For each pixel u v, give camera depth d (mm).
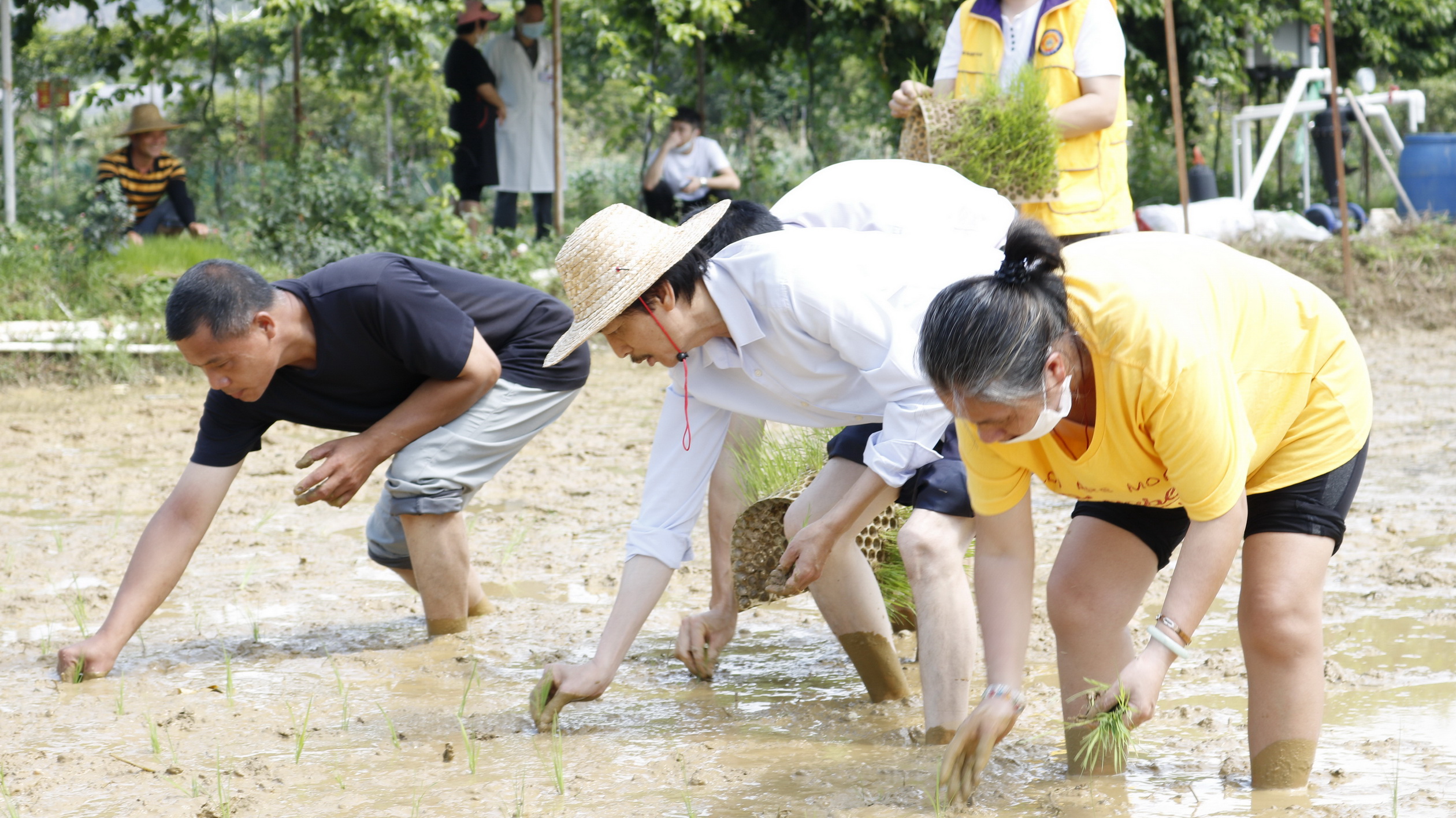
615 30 15977
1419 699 3650
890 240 3441
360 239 12039
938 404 3275
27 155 13250
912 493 3699
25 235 11219
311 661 4336
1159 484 2795
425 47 12773
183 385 10172
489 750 3510
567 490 7023
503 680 4137
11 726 3707
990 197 4082
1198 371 2535
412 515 4430
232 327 3887
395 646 4508
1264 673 2986
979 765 2971
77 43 14602
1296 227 14312
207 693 4008
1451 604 4586
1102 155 6281
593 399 10039
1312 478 2900
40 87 13391
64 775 3322
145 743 3576
